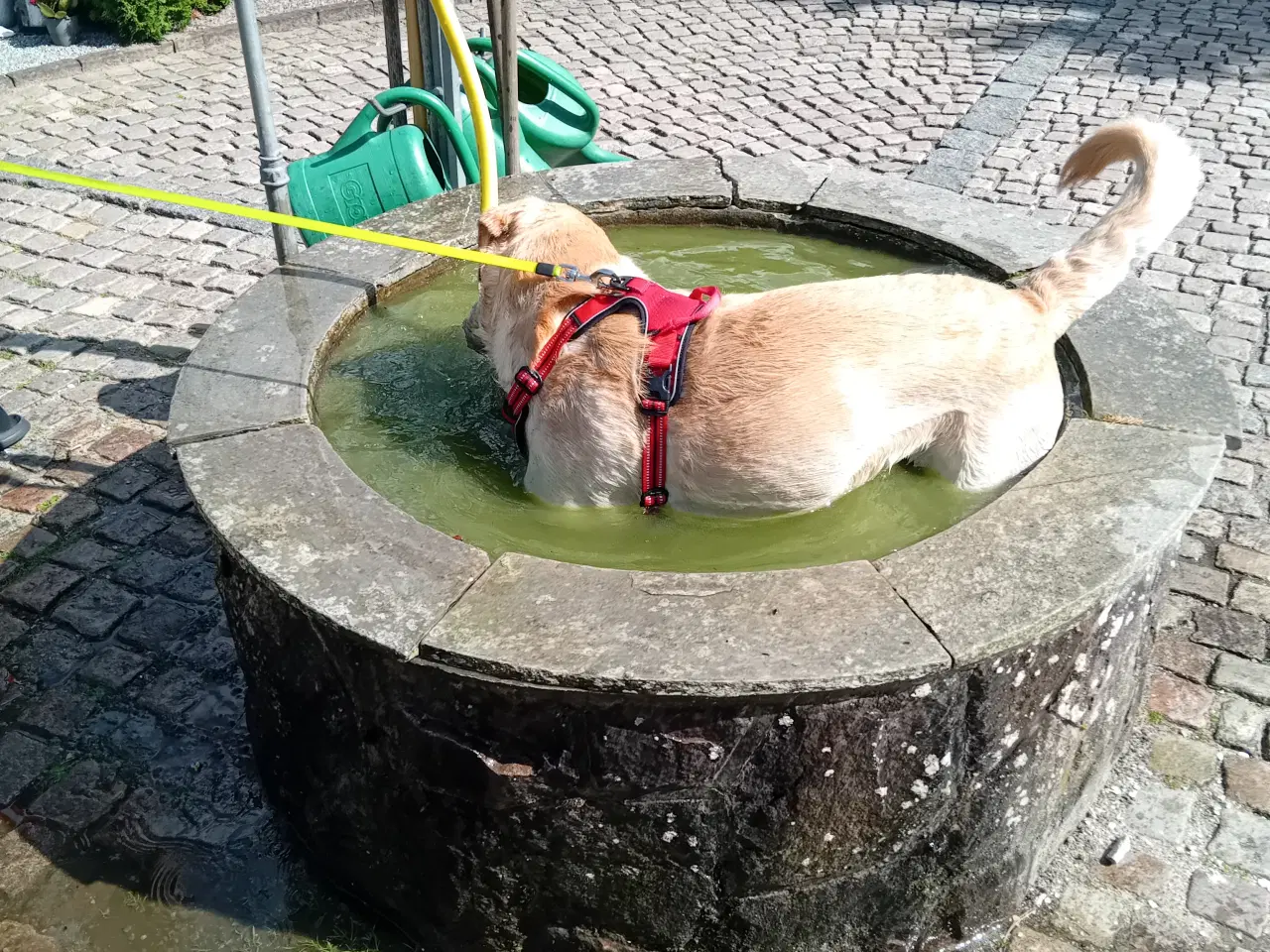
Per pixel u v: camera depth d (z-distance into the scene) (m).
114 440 2.12
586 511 1.39
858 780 1.11
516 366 1.46
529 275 1.44
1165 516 1.16
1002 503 1.19
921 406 1.30
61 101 3.65
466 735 1.10
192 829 1.46
